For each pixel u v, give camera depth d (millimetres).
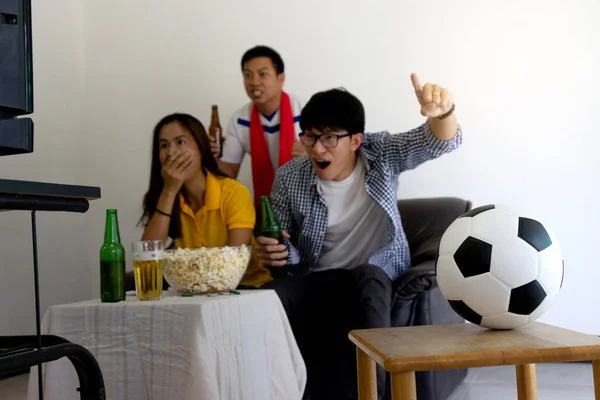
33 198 1114
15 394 2764
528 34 3145
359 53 3332
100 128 3689
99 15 3695
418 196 3260
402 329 1388
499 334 1257
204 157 2418
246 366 1614
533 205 3133
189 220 2414
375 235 2426
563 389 2568
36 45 3391
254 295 1706
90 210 3701
